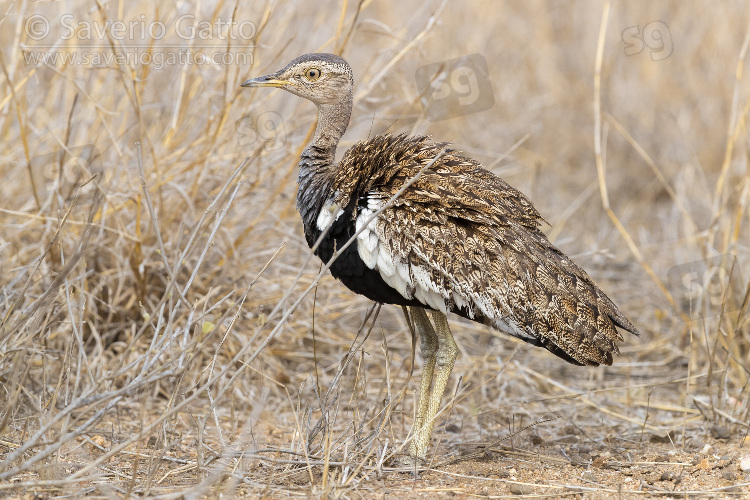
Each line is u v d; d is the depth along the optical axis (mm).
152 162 9984
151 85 11023
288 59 11883
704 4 16656
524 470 7582
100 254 10102
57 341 9516
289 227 10883
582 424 9188
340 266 7484
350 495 6730
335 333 11062
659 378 10594
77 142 10562
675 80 16594
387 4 15906
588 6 17625
